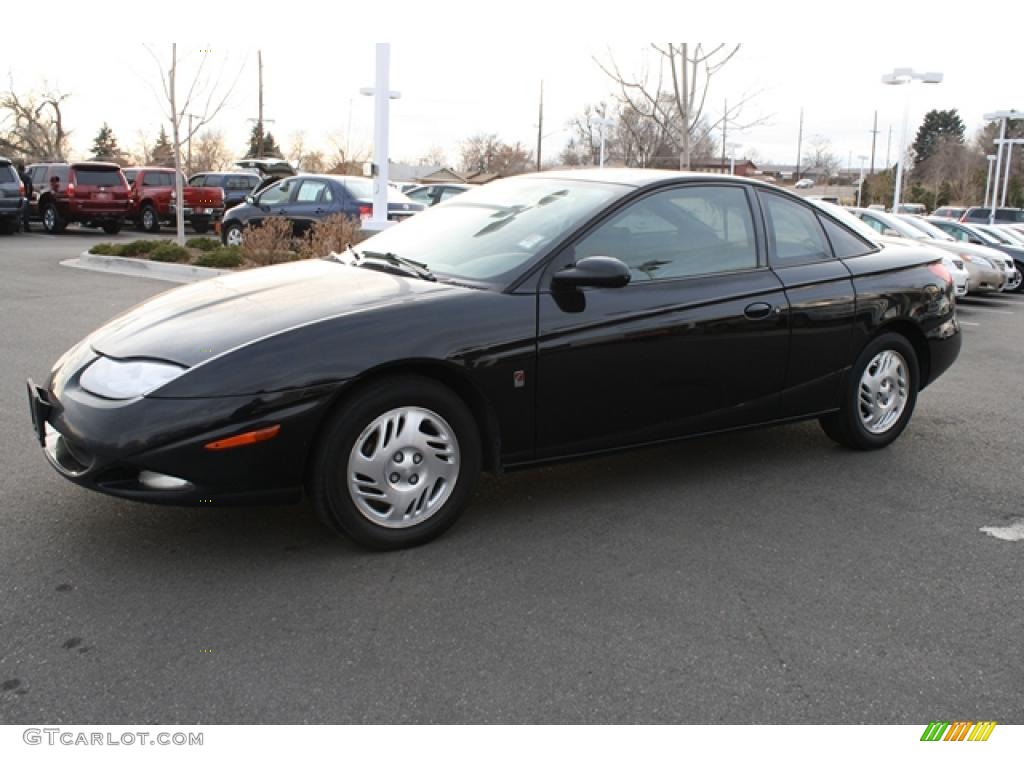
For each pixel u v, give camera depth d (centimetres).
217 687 279
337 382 349
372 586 347
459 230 452
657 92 1736
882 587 360
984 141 7206
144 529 394
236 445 338
